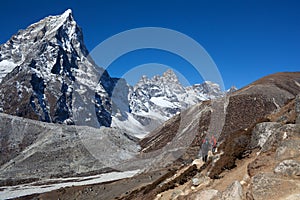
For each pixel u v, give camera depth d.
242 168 16.78
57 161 122.38
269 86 110.81
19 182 109.88
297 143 13.62
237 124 85.88
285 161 12.42
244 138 19.81
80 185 83.38
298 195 10.89
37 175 114.62
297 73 133.75
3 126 174.62
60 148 133.50
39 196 79.25
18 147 159.12
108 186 66.00
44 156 129.75
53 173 113.94
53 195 77.50
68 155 125.62
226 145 22.12
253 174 13.95
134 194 33.97
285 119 18.38
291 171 12.07
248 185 13.30
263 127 18.41
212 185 16.81
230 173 17.14
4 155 150.25
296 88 112.19
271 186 11.83
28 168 121.38
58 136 150.12
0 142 161.62
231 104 97.69
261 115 89.69
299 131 14.39
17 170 119.81
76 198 67.12
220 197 13.84
